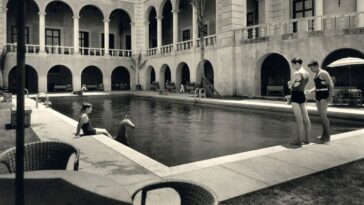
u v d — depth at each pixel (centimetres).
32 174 282
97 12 3934
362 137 798
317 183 461
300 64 720
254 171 511
